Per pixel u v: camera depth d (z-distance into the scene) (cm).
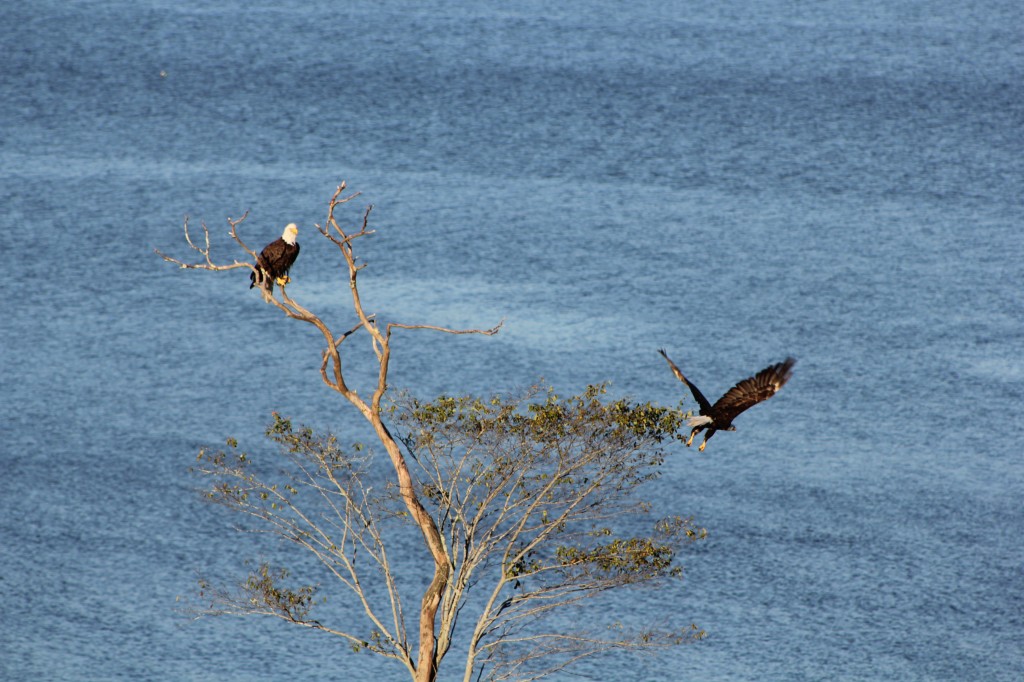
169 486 5756
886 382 6894
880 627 4928
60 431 6184
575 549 3019
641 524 5475
